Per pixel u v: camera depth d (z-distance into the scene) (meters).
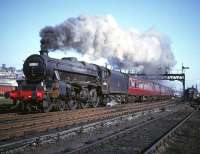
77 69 26.23
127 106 31.91
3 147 10.28
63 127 15.84
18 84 23.31
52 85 22.25
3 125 13.40
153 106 36.12
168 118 24.00
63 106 23.70
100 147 11.50
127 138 13.70
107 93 31.84
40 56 22.69
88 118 19.22
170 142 13.02
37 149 10.90
